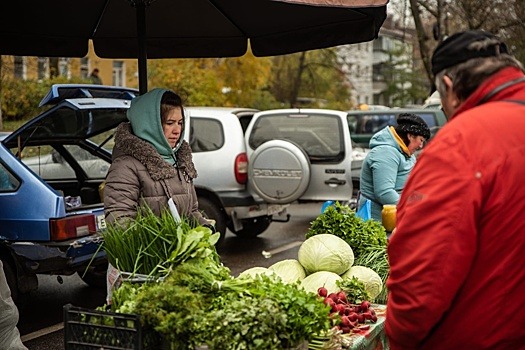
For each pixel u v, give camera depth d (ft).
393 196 18.49
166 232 10.88
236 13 20.04
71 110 20.99
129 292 10.16
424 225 7.59
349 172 32.78
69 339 9.59
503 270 7.59
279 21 19.83
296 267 13.41
